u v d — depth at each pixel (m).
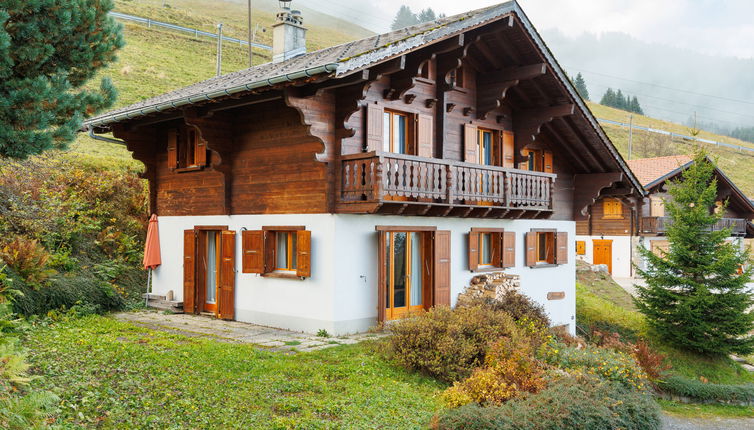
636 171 35.19
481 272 15.32
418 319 10.61
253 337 11.70
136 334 11.06
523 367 9.30
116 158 21.22
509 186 14.57
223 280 13.98
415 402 8.41
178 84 39.53
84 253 15.61
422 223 13.60
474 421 7.49
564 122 16.52
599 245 35.72
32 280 11.98
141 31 50.88
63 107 8.29
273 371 9.05
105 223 17.25
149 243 15.42
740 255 19.39
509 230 16.11
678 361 18.73
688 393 14.51
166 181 15.80
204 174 14.66
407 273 13.63
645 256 20.31
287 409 7.54
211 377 8.40
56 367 7.98
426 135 13.72
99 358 8.72
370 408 7.92
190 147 15.03
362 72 10.47
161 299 15.41
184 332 11.92
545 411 7.91
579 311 21.09
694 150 20.25
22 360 6.55
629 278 33.59
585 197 18.27
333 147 11.98
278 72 11.86
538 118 15.91
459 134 14.78
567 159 18.14
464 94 14.92
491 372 8.95
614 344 16.09
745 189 72.56
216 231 14.64
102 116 14.84
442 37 11.94
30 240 13.22
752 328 18.88
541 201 15.77
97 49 8.77
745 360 20.44
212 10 95.81
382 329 12.39
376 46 11.16
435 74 14.05
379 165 11.20
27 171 15.15
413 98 13.37
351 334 12.13
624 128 90.38
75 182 17.27
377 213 12.07
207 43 55.00
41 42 7.89
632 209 33.81
